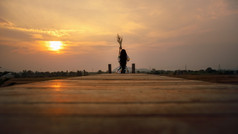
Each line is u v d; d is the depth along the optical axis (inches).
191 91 73.4
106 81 133.2
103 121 32.6
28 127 29.3
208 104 46.8
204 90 76.4
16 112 38.4
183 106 44.7
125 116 35.8
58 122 31.9
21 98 55.4
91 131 27.7
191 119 33.6
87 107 43.7
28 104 46.7
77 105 46.0
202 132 27.1
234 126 29.6
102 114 37.3
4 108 42.0
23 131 27.6
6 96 59.0
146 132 27.3
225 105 45.6
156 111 39.7
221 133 26.7
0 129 28.5
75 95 62.6
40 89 79.0
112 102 50.1
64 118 34.3
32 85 97.3
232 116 35.5
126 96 60.8
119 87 90.2
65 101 51.3
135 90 77.6
